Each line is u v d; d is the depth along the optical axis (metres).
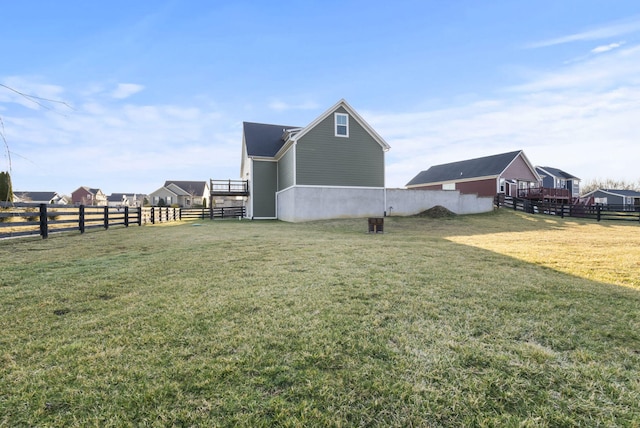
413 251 6.51
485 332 2.65
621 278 4.38
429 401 1.79
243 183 22.39
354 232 11.25
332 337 2.54
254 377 2.00
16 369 2.09
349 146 17.45
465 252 6.43
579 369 2.09
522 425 1.61
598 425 1.61
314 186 16.80
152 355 2.26
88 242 7.98
